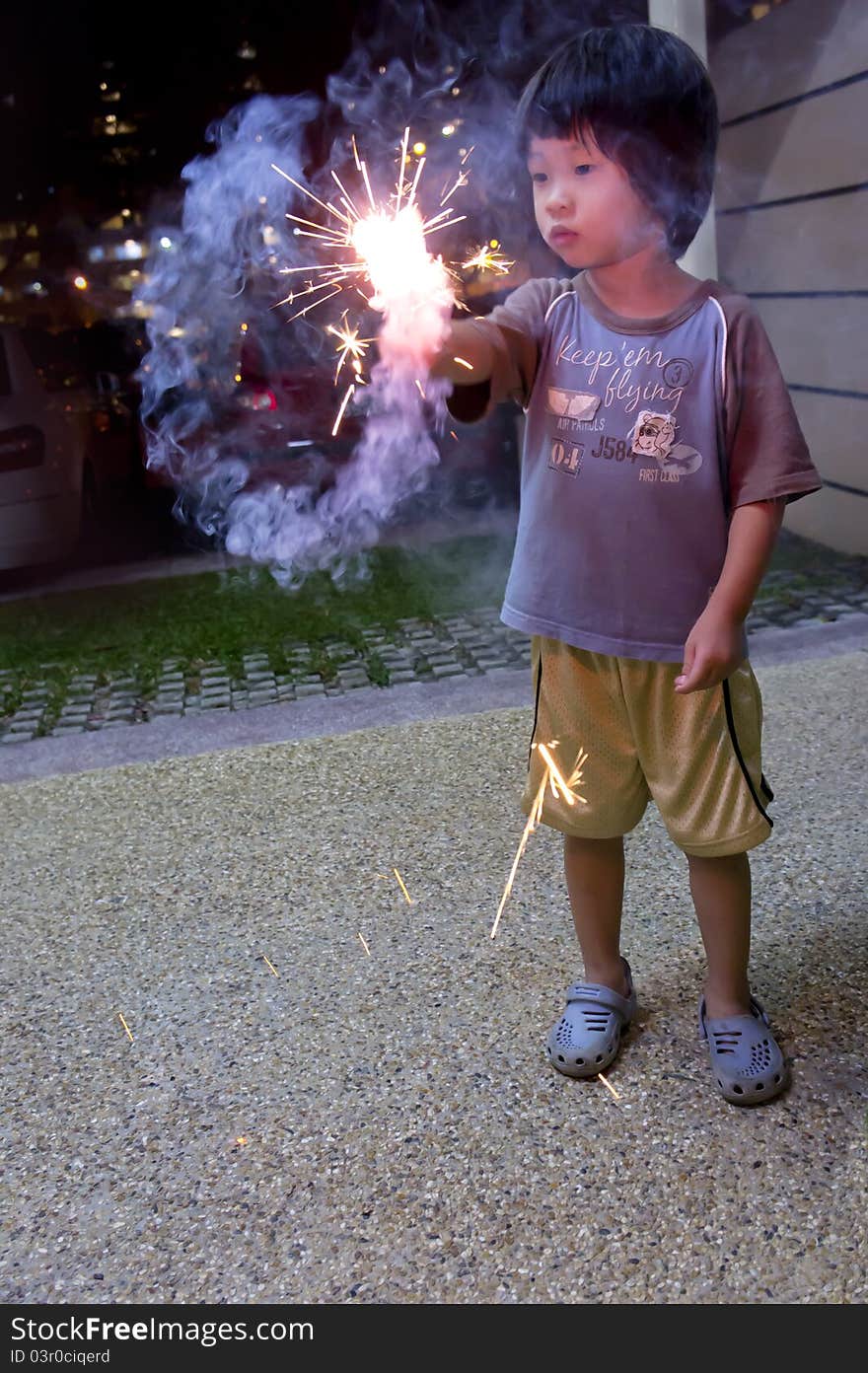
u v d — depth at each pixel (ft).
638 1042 7.20
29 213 39.68
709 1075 6.83
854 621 15.44
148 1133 6.84
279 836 10.59
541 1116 6.65
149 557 24.36
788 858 9.18
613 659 6.52
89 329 25.94
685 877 9.08
